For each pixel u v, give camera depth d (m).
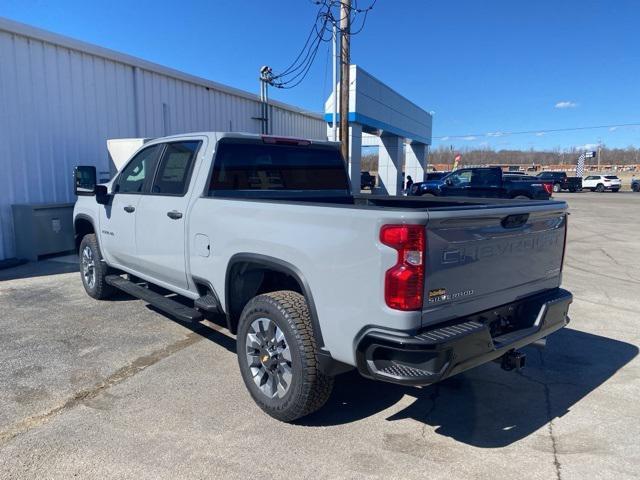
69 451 3.09
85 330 5.32
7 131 9.34
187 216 4.29
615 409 3.80
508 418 3.64
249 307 3.62
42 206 9.33
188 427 3.40
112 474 2.87
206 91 15.02
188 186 4.40
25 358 4.55
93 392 3.89
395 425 3.50
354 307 2.93
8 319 5.68
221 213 3.89
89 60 10.95
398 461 3.06
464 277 3.03
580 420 3.62
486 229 3.14
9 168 9.41
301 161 5.05
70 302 6.38
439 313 2.91
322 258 3.09
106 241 5.80
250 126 17.59
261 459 3.05
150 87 12.73
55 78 10.20
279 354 3.43
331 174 5.36
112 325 5.48
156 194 4.81
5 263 8.78
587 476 2.94
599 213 23.67
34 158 9.88
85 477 2.84
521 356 3.37
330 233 3.05
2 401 3.72
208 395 3.87
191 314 4.36
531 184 20.36
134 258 5.23
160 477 2.85
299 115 21.34
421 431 3.43
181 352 4.73
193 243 4.24
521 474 2.96
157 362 4.49
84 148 10.93
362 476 2.90
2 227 9.31
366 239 2.85
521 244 3.46
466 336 2.86
